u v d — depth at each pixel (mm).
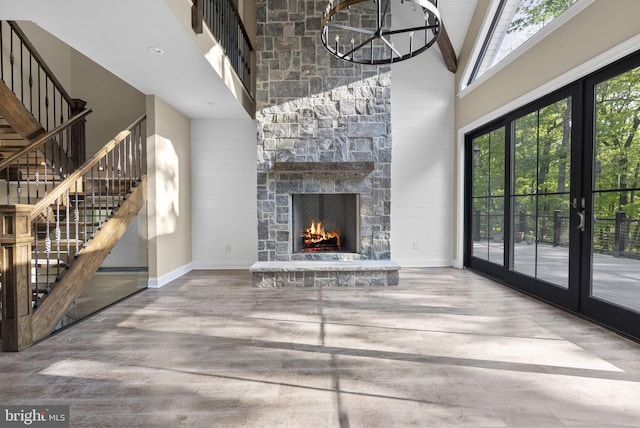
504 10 4926
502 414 1955
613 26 3035
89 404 2059
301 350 2801
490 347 2836
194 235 6246
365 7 5273
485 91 5246
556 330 3188
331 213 5652
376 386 2254
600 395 2135
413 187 6293
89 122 6477
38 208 3033
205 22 3543
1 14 2764
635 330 2945
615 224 3152
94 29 3033
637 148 2912
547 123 4051
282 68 5238
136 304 4070
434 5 2449
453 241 6320
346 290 4664
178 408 2020
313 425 1863
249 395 2152
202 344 2924
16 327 2775
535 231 4316
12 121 4145
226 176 6242
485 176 5562
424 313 3695
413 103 6270
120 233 4281
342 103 5246
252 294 4496
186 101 5125
